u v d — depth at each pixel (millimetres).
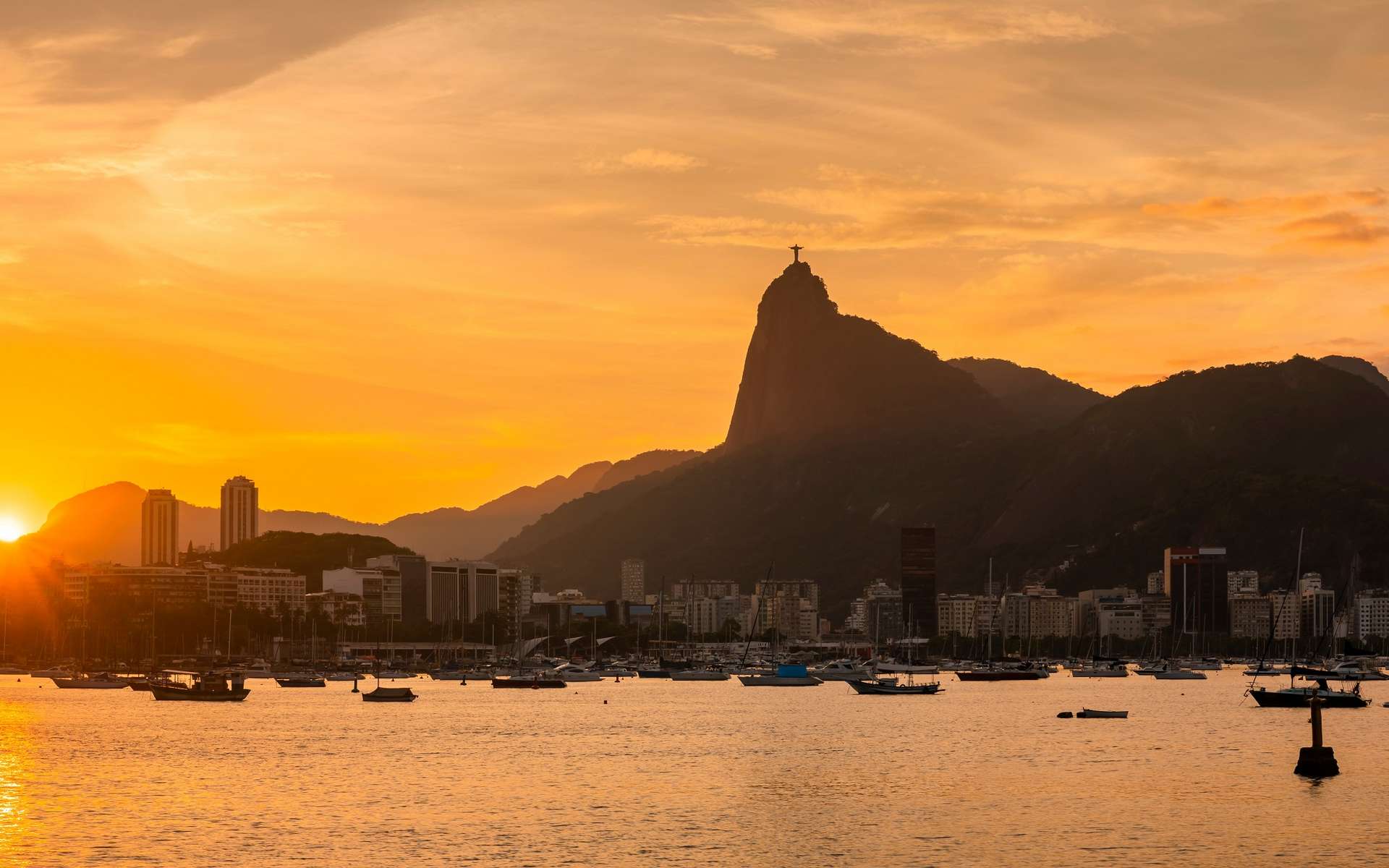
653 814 155125
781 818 152000
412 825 148500
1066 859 130375
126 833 143750
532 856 132375
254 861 129625
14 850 135125
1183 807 157125
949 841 138500
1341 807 156500
